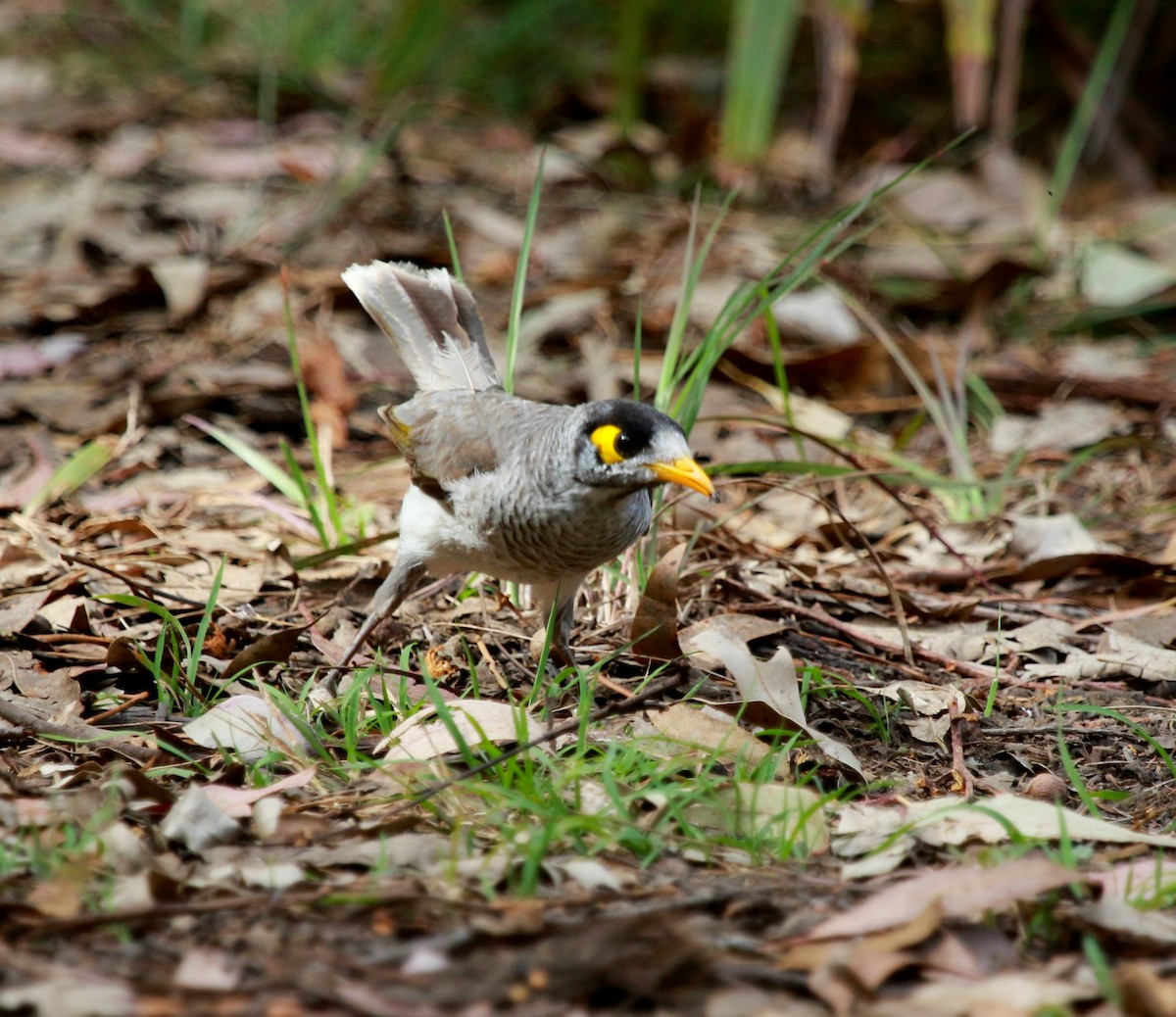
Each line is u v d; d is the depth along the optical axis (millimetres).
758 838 6758
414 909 5891
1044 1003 5297
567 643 9008
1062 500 12570
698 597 10203
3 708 7789
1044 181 19359
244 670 8484
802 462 10977
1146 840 6797
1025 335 16109
